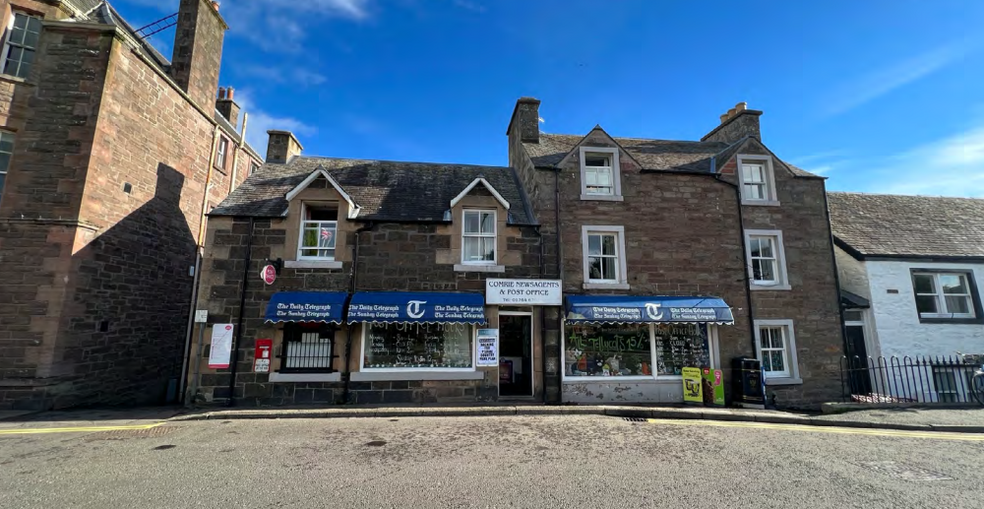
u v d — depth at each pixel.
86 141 10.55
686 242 12.70
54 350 9.74
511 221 12.29
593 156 13.29
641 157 14.51
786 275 12.89
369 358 11.16
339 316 10.45
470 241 12.10
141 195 12.45
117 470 5.84
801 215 13.42
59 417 9.02
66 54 10.87
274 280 11.07
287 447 7.03
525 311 11.74
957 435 8.20
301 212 11.59
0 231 9.90
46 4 11.02
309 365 10.90
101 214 10.95
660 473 5.85
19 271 9.85
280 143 14.88
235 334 10.73
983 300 13.95
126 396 12.04
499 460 6.41
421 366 11.28
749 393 11.33
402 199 12.91
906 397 12.70
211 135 16.08
